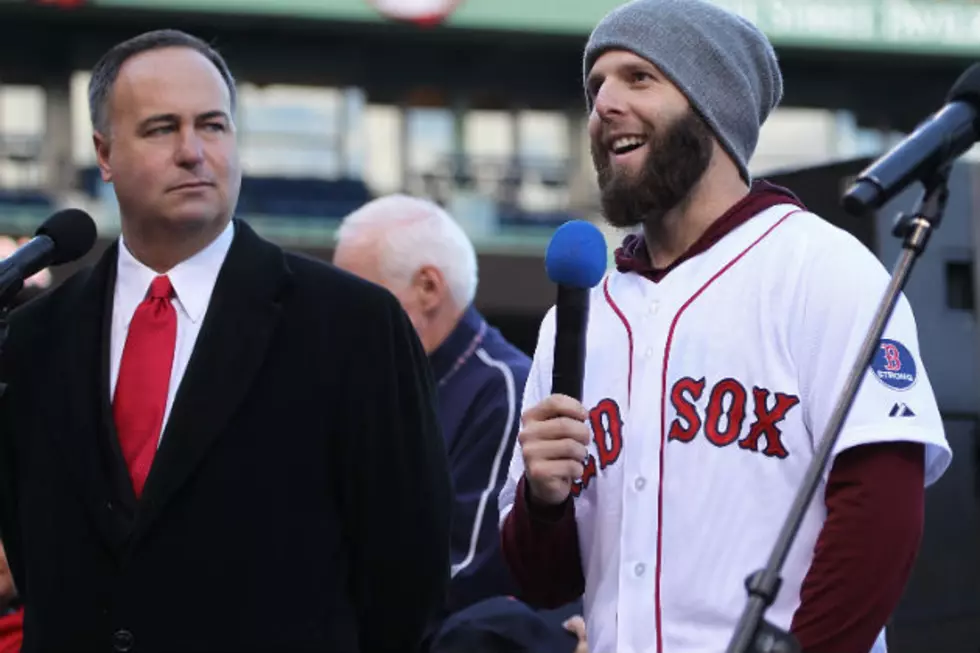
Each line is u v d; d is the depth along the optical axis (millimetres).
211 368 5047
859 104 37250
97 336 5238
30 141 34438
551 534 5148
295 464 5031
